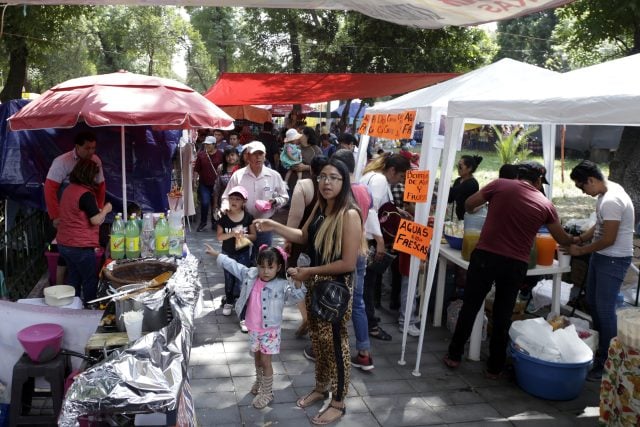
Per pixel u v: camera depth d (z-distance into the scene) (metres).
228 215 5.06
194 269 3.84
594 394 3.95
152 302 3.08
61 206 4.30
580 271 5.02
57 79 30.52
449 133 3.91
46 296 3.56
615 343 3.27
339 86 10.95
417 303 5.31
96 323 3.25
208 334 4.80
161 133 6.79
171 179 7.67
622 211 3.92
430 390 3.96
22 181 6.03
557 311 4.53
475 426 3.50
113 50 35.19
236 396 3.75
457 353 4.27
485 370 4.21
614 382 3.26
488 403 3.80
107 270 3.71
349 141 7.07
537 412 3.70
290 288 3.39
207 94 11.07
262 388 3.61
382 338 4.85
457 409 3.71
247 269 3.57
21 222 5.92
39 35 12.12
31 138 6.05
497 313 4.04
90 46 32.88
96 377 2.32
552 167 5.55
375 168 4.93
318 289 3.18
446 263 5.25
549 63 35.19
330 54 16.27
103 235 5.75
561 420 3.60
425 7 2.27
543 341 3.88
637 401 3.06
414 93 5.46
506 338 4.06
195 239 8.41
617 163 9.99
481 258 3.99
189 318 3.00
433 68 15.85
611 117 3.04
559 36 13.49
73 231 4.27
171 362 2.53
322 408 3.60
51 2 2.13
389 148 17.88
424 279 4.90
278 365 4.25
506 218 3.88
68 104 4.15
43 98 4.43
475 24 2.59
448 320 5.09
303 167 9.31
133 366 2.41
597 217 4.09
